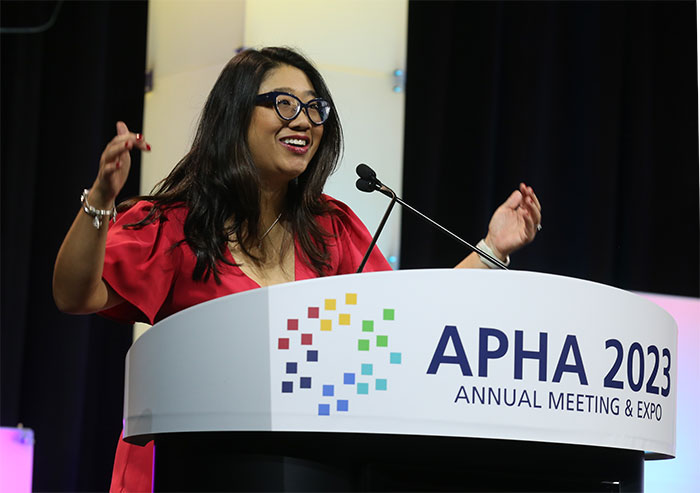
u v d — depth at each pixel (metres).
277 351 1.93
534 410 1.92
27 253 5.89
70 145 6.03
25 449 5.04
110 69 6.11
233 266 2.67
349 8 5.84
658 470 5.87
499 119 7.02
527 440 1.93
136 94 6.11
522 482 2.00
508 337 1.93
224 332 1.99
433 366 1.89
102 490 5.85
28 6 6.07
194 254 2.62
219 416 1.96
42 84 6.12
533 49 7.06
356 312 1.91
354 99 5.82
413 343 1.90
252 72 2.83
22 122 5.98
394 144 5.89
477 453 1.97
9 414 5.68
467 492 1.96
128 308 2.69
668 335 2.21
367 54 5.87
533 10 7.11
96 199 2.16
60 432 5.77
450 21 6.71
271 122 2.77
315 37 5.69
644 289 7.22
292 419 1.90
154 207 2.67
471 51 6.86
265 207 2.88
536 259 6.91
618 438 2.02
